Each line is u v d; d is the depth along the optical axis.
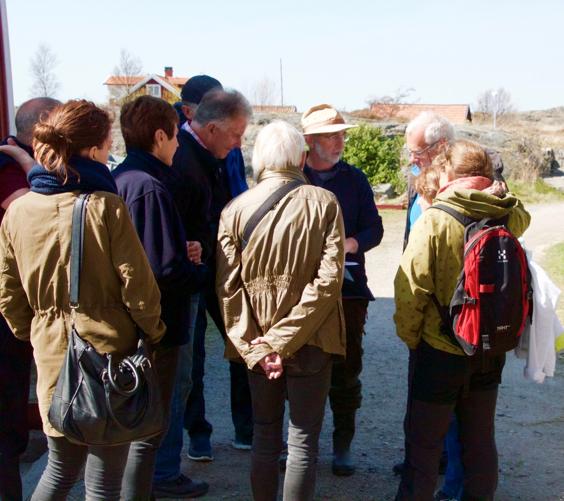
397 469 4.17
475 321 3.04
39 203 2.77
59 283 2.75
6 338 3.39
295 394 3.22
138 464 3.29
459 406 3.35
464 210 3.12
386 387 5.76
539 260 10.91
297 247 3.10
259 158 3.26
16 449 3.48
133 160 3.34
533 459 4.42
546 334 3.29
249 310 3.22
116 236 2.78
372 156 18.75
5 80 4.87
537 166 23.66
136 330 2.87
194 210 3.62
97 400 2.69
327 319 3.21
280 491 4.00
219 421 5.05
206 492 3.95
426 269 3.10
